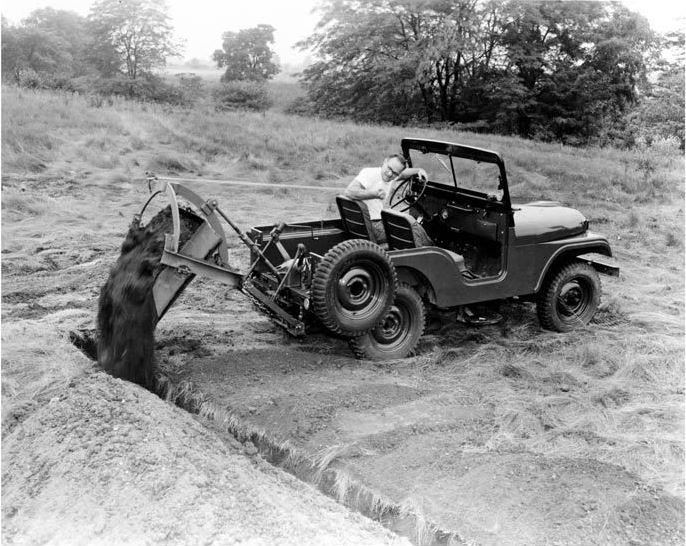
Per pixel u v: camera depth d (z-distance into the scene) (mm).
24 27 38219
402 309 5559
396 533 3471
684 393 5176
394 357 5523
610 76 31422
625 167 17109
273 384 4938
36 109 16750
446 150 6004
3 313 6086
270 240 5277
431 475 3969
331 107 34562
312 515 3404
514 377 5383
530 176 15086
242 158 14750
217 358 5305
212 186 12422
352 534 3275
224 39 37875
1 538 3184
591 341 6059
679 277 8328
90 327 5723
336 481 3850
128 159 13836
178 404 4707
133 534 3121
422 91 32750
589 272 6418
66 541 3123
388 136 18938
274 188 12492
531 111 31844
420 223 6484
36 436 3898
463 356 5758
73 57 38969
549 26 31391
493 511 3658
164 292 4668
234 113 22500
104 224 9547
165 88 33594
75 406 4055
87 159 13422
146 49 34062
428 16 32188
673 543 3453
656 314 6836
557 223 6129
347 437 4309
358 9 33688
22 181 11664
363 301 5129
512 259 5816
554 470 4035
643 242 10102
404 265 5320
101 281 7090
